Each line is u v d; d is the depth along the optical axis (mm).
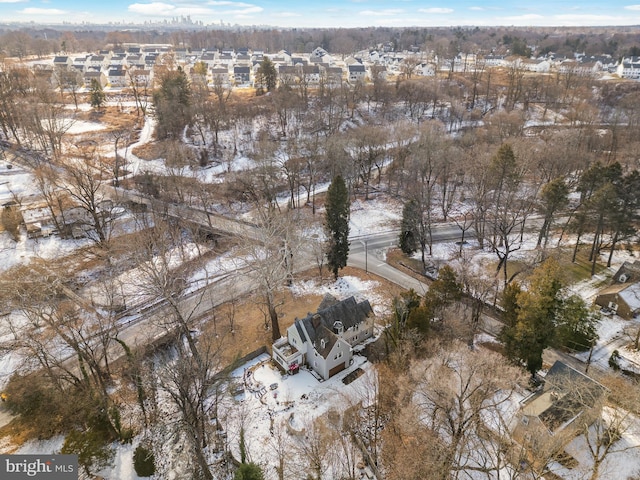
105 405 38875
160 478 35500
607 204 57500
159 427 39250
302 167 93500
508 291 45906
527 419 35562
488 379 32125
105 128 114938
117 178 86750
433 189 87125
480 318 52188
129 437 38719
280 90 129500
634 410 34625
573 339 46250
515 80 150750
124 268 60656
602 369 44000
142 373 37375
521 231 67375
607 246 65562
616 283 56438
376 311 55375
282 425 39531
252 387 43906
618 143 98062
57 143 97375
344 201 57625
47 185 75938
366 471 35125
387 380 40750
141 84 157875
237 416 40344
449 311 46562
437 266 65188
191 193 83000
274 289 51312
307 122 114062
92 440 35906
